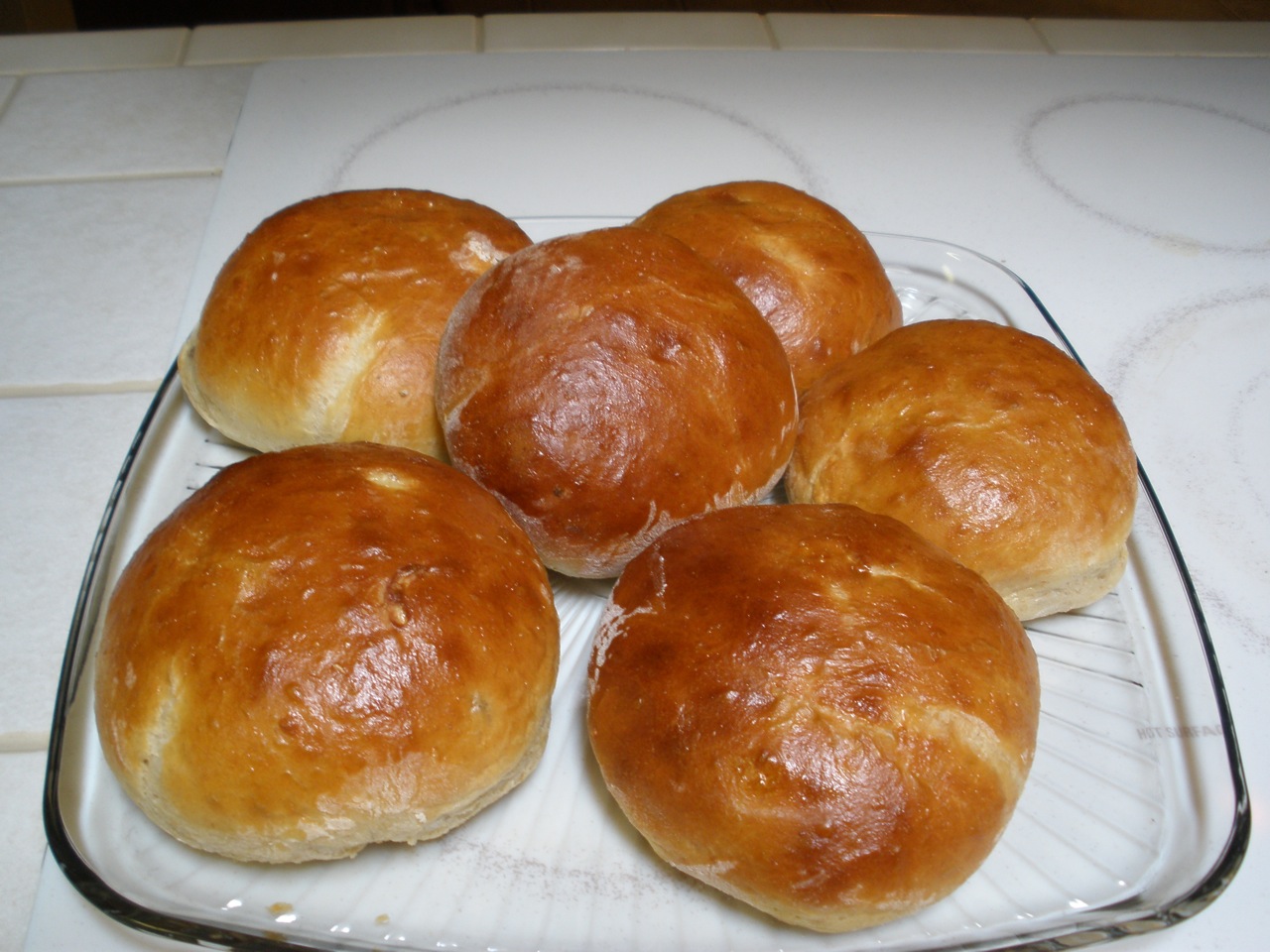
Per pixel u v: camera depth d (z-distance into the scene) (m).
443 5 0.74
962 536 0.27
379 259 0.30
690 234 0.33
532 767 0.25
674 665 0.22
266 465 0.25
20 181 0.45
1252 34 0.57
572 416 0.26
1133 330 0.39
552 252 0.28
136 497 0.30
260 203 0.44
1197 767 0.25
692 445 0.26
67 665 0.25
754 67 0.54
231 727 0.21
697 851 0.22
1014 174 0.47
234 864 0.23
